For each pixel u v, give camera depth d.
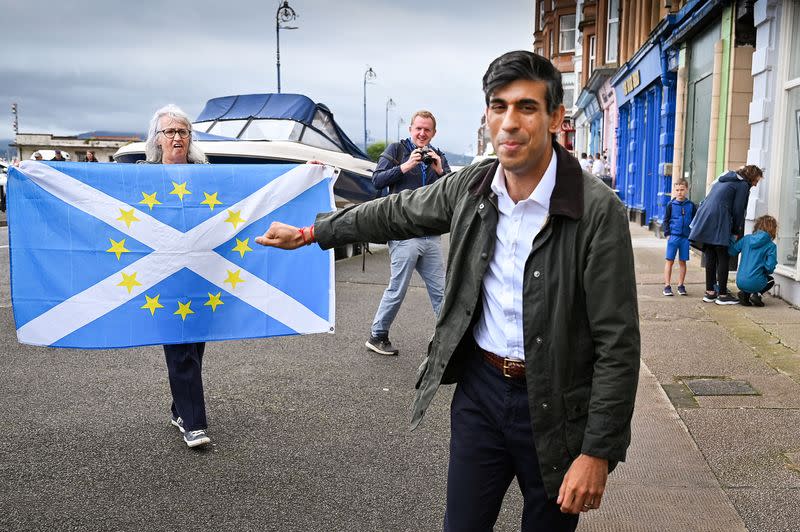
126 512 3.36
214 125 12.21
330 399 5.03
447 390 5.23
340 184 12.19
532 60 1.87
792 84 7.95
